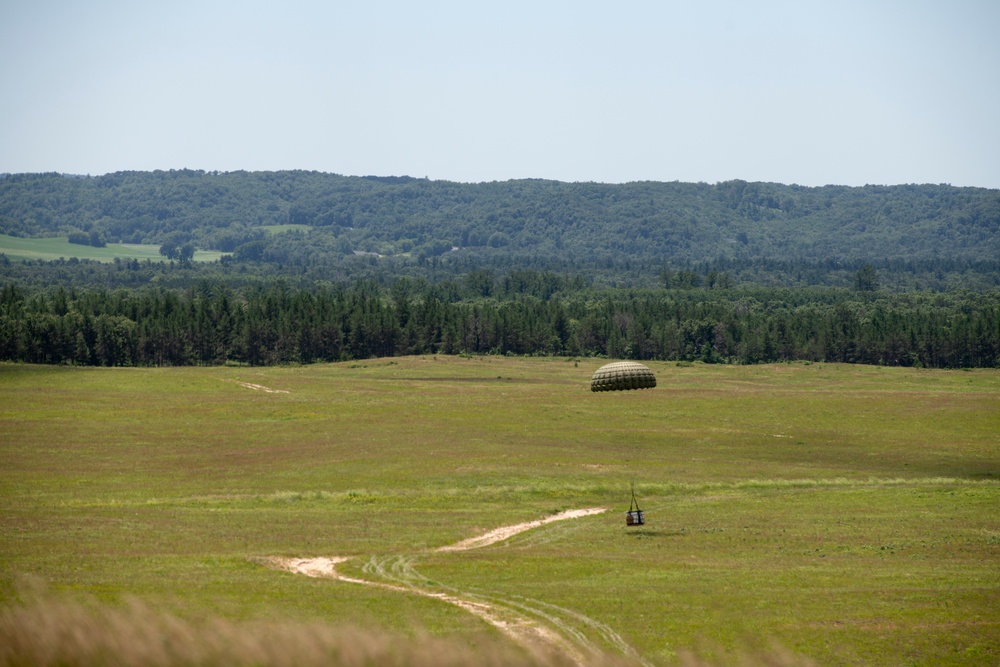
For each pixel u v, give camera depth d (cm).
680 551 9700
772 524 11156
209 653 4812
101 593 7156
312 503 12412
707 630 6725
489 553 9481
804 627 6812
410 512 11862
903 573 8556
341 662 4944
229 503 12319
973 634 6675
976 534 10388
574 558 9225
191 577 7981
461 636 6356
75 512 11419
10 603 6550
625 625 6806
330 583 7950
